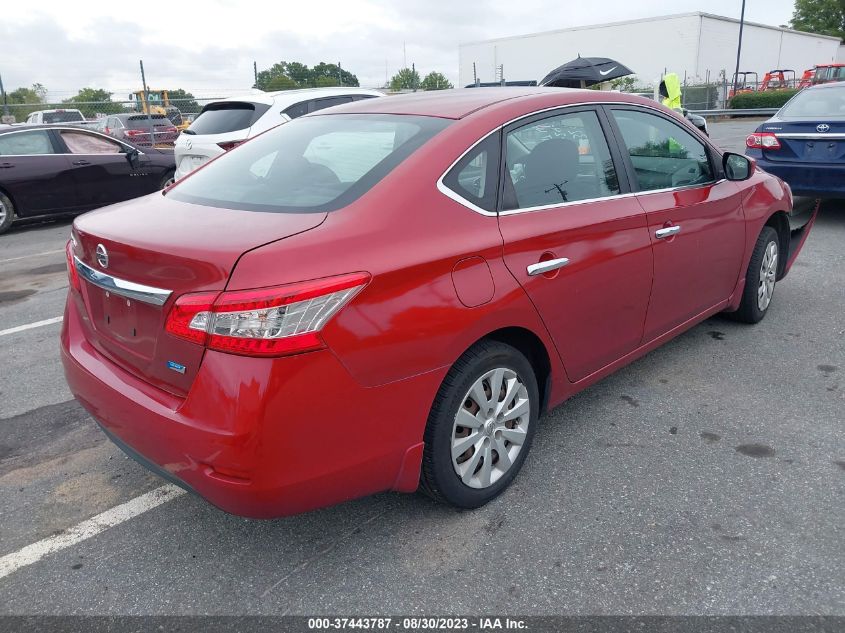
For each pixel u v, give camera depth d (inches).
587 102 129.2
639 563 97.7
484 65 1980.8
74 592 96.1
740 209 163.6
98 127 853.2
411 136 108.3
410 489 100.3
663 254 136.7
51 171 398.0
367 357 88.0
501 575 96.4
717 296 163.9
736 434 132.0
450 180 102.4
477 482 108.6
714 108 1291.8
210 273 82.9
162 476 95.3
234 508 87.3
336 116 128.1
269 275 82.0
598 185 125.6
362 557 101.1
